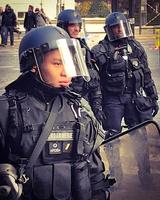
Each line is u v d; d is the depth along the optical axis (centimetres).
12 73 1564
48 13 3853
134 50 517
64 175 226
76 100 239
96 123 241
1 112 227
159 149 237
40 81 232
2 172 217
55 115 230
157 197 226
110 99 514
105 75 512
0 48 2558
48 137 226
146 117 516
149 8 3625
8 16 2664
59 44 232
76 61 237
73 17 479
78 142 229
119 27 505
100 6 3812
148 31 3161
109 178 241
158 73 1489
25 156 224
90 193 234
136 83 513
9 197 214
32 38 234
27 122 225
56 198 226
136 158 237
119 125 514
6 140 225
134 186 233
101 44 515
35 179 223
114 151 244
